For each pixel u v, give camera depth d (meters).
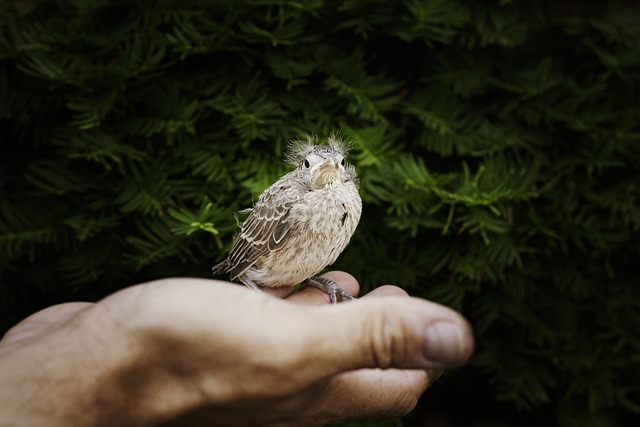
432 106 0.56
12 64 0.54
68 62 0.52
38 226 0.53
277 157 0.53
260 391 0.31
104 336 0.31
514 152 0.58
